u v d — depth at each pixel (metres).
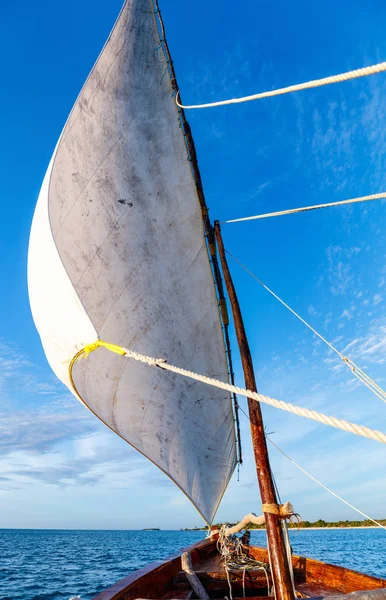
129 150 5.57
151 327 5.51
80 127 5.13
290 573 3.02
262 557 6.61
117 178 5.39
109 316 5.03
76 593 16.00
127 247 5.34
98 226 5.05
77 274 4.68
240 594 5.38
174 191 5.98
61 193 4.70
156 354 5.59
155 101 5.88
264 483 3.25
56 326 4.26
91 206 5.02
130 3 5.29
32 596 15.30
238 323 4.17
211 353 6.24
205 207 6.27
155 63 5.82
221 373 6.37
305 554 33.81
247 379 3.78
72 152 4.98
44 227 4.62
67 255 4.57
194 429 6.07
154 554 41.78
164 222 5.80
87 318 3.87
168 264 5.78
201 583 5.34
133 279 5.34
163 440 5.70
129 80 5.60
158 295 5.63
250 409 3.58
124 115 5.57
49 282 4.36
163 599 4.78
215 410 6.27
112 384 5.12
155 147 5.86
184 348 5.92
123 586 4.27
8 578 20.66
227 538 6.00
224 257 4.82
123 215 5.37
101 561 31.98
